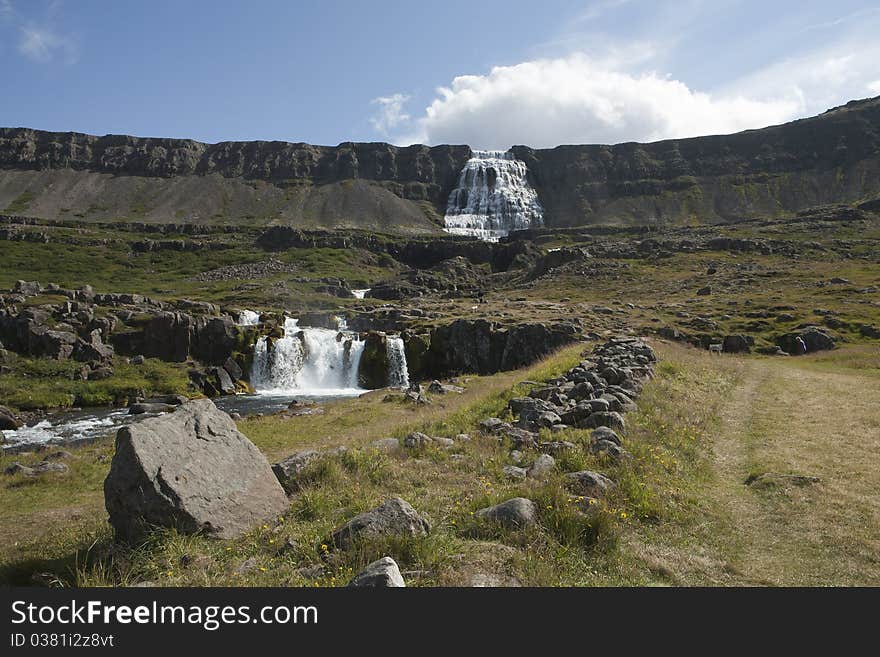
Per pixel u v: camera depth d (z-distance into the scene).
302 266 139.38
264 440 20.66
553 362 27.33
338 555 6.48
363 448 12.41
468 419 16.03
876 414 15.88
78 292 62.16
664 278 85.31
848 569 6.83
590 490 8.75
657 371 22.00
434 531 7.01
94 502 13.88
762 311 57.34
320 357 55.66
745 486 10.23
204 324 53.78
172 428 8.56
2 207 184.38
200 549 7.07
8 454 23.16
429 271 132.38
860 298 60.03
